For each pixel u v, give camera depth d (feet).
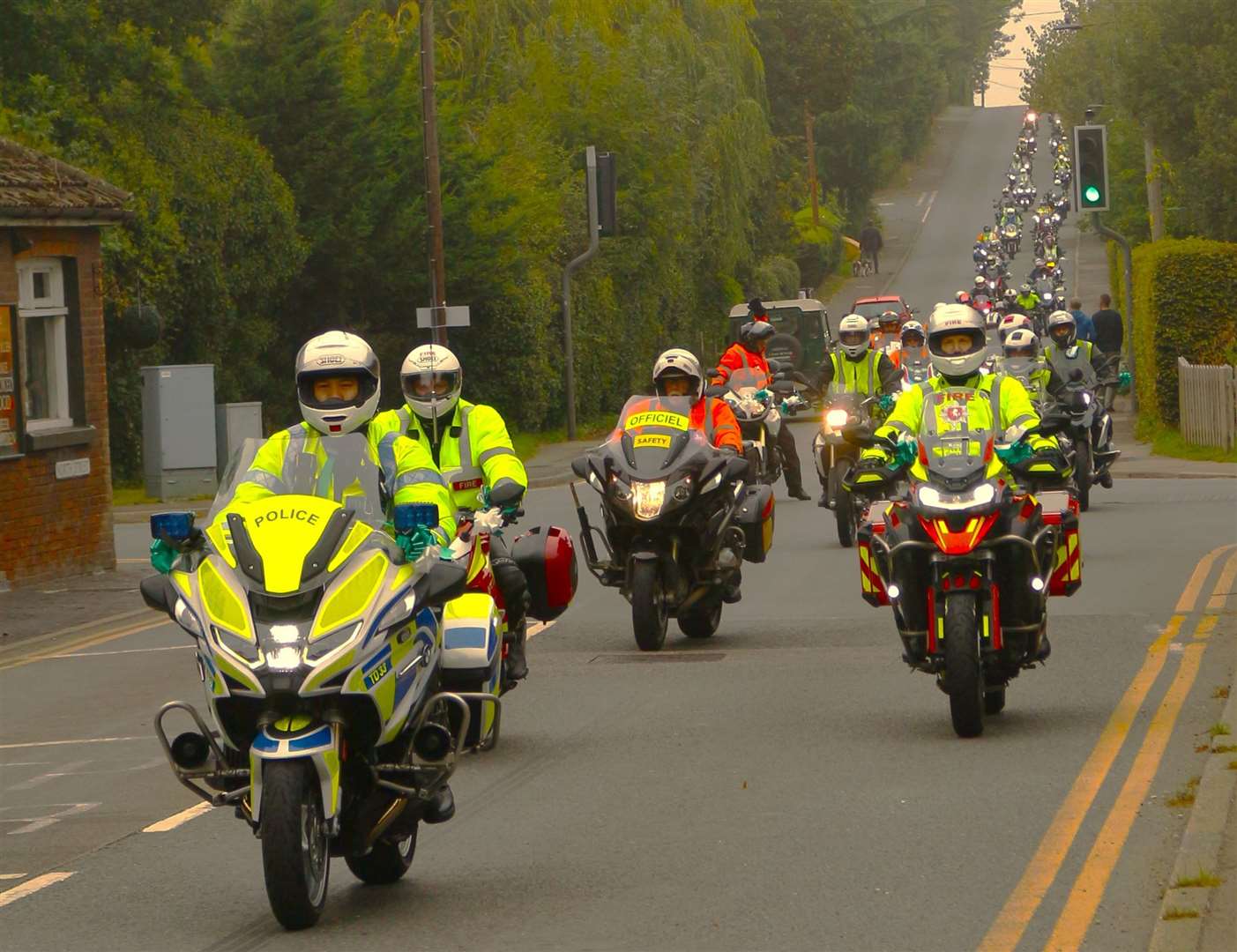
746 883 95.66
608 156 477.77
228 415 411.34
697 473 172.14
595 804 115.65
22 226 252.42
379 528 94.17
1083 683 149.79
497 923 90.27
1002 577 129.90
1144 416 449.48
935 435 131.23
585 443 549.13
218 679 85.10
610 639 185.98
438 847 106.22
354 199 491.31
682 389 181.27
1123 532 254.27
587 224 612.70
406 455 99.25
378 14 614.34
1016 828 104.53
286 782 84.48
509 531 288.92
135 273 411.54
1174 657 160.15
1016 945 83.15
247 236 453.58
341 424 95.86
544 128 625.82
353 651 84.94
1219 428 383.45
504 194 530.27
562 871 99.81
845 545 254.06
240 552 86.69
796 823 108.06
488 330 535.60
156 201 418.51
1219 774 110.93
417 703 90.74
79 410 270.67
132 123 438.40
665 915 90.53
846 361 262.67
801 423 578.66
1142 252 460.96
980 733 130.21
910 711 142.31
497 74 633.61
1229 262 418.31
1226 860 92.27
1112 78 518.78
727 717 143.23
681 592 175.32
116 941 89.71
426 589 89.56
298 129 489.26
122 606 235.81
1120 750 124.06
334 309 501.97
